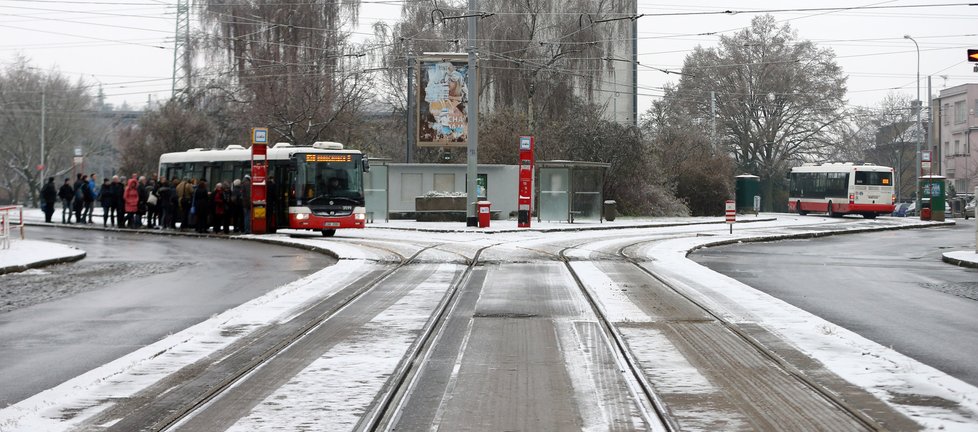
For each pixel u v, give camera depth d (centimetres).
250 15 5675
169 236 3656
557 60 5691
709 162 6406
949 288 1898
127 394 873
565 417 783
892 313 1500
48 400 849
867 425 750
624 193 5747
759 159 7556
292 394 872
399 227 4075
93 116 9881
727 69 7244
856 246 3297
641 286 1827
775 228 4484
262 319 1365
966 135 8856
